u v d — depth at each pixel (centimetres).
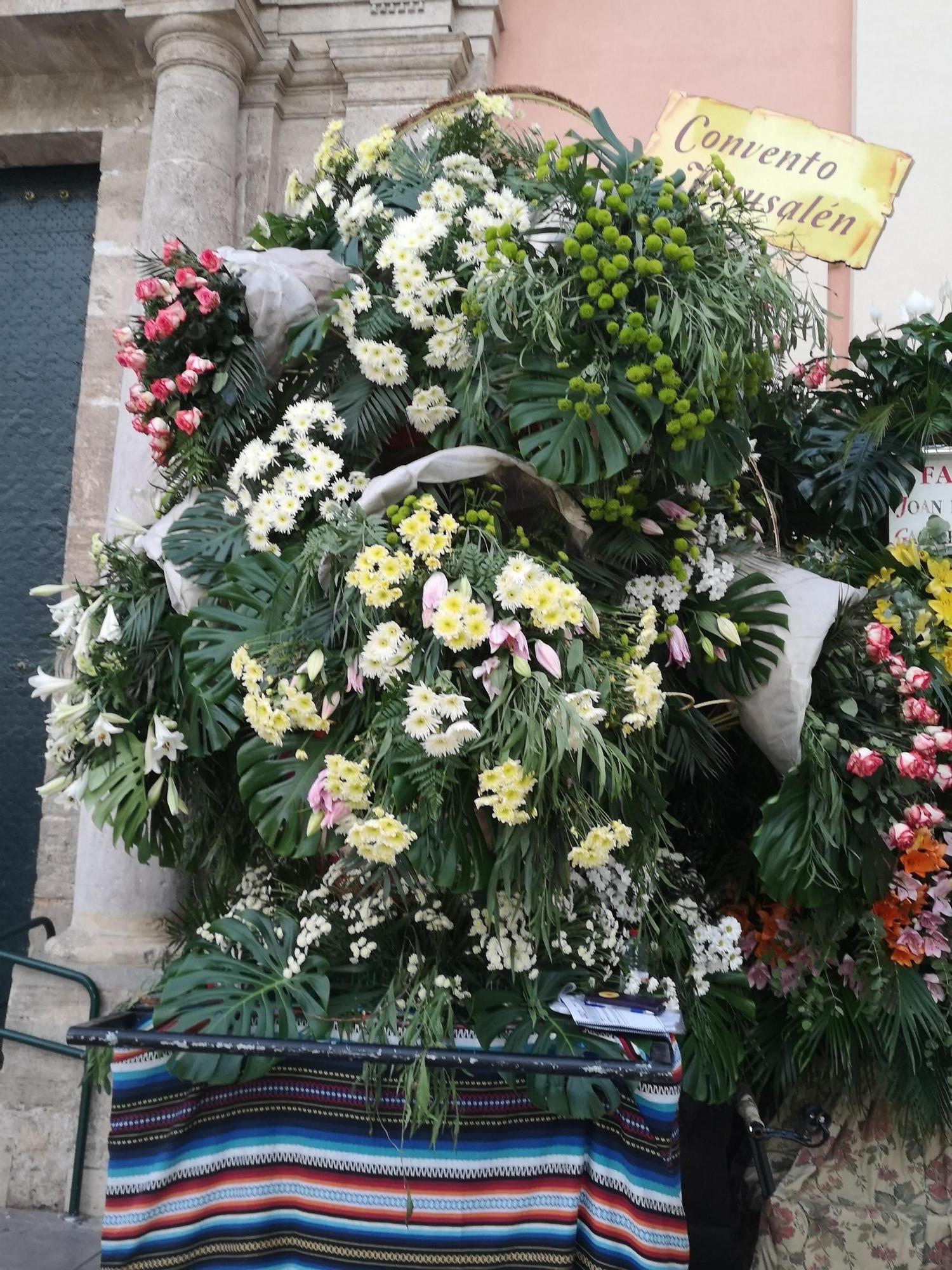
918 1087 202
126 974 310
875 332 357
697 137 338
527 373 181
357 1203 170
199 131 374
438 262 195
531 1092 164
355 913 183
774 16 398
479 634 151
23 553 407
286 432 190
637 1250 164
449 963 180
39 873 379
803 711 193
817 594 201
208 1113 173
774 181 330
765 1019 222
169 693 203
